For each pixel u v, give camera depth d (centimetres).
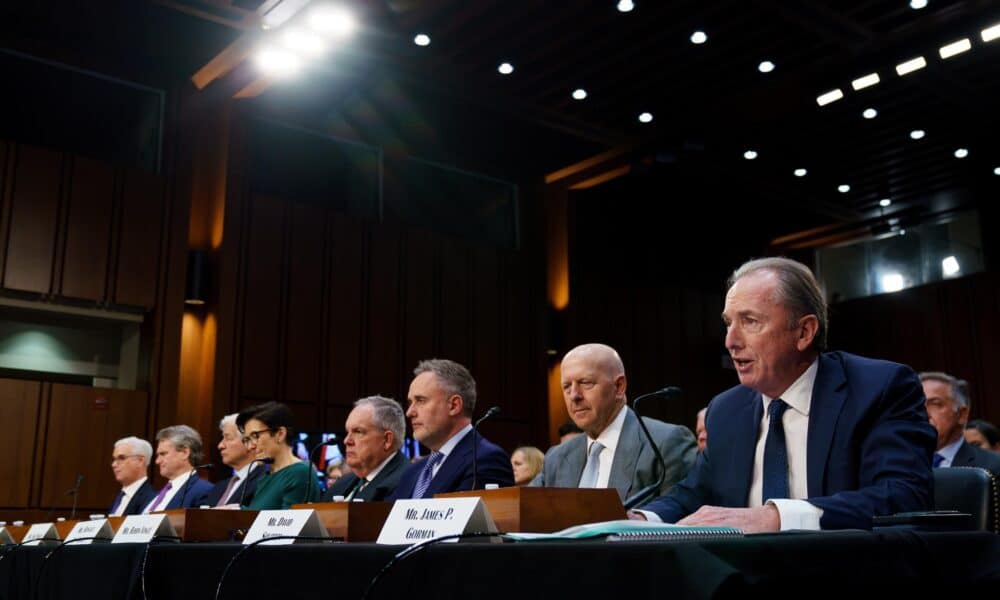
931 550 128
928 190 1284
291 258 1045
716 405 228
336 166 1130
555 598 115
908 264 1401
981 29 845
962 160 1183
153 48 948
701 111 1040
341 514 217
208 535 278
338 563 157
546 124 1079
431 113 1098
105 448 896
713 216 1418
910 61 891
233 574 189
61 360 925
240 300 991
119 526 330
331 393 1047
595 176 1223
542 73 958
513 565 122
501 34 897
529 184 1290
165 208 970
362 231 1115
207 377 958
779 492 200
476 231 1242
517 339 1223
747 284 205
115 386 950
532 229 1276
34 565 297
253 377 984
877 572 120
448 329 1162
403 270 1140
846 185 1266
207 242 1002
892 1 825
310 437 1015
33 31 905
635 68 950
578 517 169
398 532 175
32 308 884
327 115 1098
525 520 163
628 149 1157
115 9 866
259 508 399
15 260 873
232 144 1011
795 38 891
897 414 193
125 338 958
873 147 1140
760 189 1284
